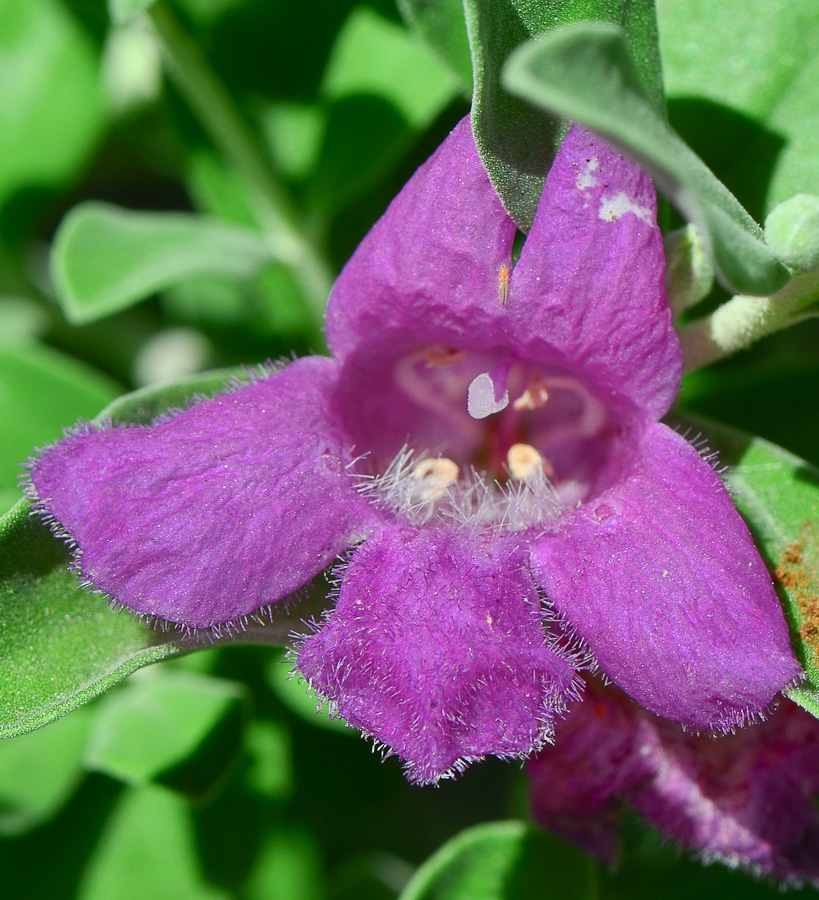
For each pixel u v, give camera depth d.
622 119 0.07
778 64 0.08
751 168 0.08
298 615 0.08
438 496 0.08
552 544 0.08
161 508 0.07
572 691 0.07
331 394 0.08
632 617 0.07
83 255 0.09
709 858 0.09
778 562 0.08
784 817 0.08
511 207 0.07
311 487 0.08
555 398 0.08
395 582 0.08
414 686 0.07
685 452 0.07
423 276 0.08
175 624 0.08
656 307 0.07
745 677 0.07
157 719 0.09
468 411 0.08
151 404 0.08
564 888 0.09
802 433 0.09
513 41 0.07
